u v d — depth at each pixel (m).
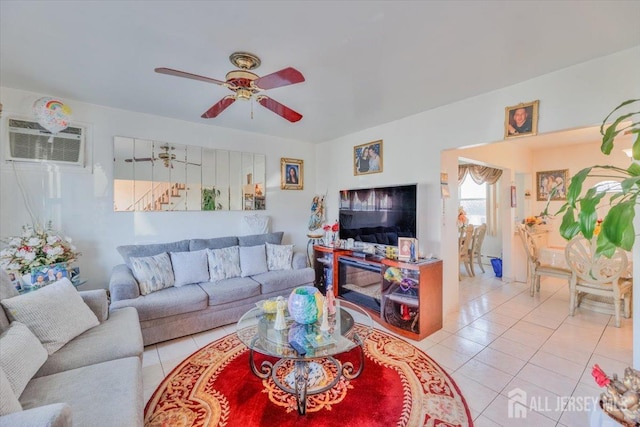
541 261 3.94
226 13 1.64
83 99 2.96
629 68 2.01
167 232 3.58
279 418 1.76
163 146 3.54
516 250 4.86
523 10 1.62
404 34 1.85
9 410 1.07
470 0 1.54
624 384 1.30
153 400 1.92
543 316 3.32
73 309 1.92
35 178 2.82
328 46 1.99
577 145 5.03
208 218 3.89
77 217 3.02
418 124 3.40
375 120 3.66
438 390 2.01
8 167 2.71
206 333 2.94
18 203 2.75
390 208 3.43
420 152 3.38
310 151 4.96
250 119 3.64
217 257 3.43
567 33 1.83
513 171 4.91
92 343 1.79
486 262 6.25
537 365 2.30
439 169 3.21
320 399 1.92
